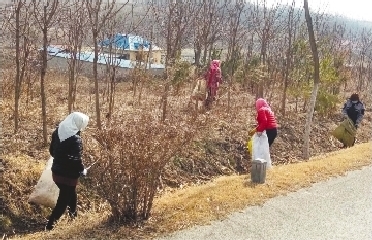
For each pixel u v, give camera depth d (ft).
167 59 45.83
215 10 63.57
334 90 58.23
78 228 20.92
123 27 48.39
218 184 27.32
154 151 20.43
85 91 52.65
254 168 27.20
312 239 20.58
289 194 25.88
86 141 29.60
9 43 45.09
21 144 30.66
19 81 33.12
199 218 21.75
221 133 40.75
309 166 31.58
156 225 20.70
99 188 21.09
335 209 24.20
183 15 61.05
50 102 43.34
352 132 43.24
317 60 37.68
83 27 39.01
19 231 24.61
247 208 23.43
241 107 49.80
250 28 64.59
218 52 63.31
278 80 62.39
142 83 48.24
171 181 32.01
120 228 20.30
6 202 25.30
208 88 47.75
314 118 52.95
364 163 33.14
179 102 47.55
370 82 82.28
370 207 24.73
